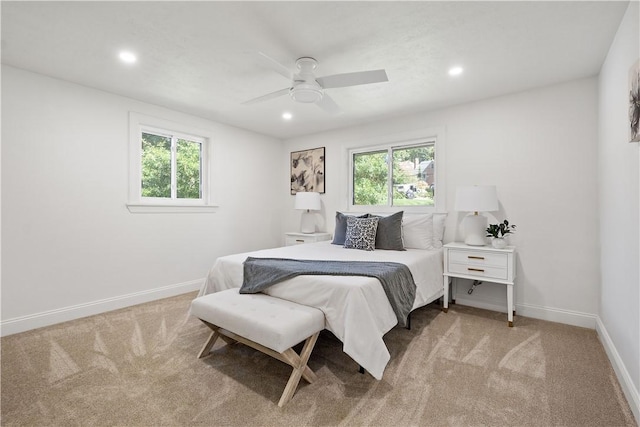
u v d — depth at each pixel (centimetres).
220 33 200
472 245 294
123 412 150
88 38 207
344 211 423
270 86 288
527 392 166
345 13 179
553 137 276
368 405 156
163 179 357
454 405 155
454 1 168
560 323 270
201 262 385
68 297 275
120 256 311
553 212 276
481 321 275
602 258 237
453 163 332
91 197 290
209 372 187
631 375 159
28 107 254
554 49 216
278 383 175
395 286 212
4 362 198
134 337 237
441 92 296
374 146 401
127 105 315
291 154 488
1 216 242
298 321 168
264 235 468
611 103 208
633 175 161
